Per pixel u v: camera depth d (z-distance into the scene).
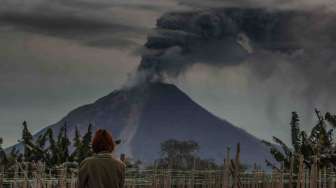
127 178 38.97
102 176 14.19
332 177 33.59
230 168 31.73
